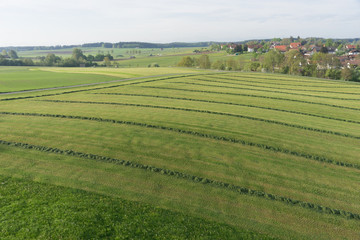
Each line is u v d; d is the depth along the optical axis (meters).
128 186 18.61
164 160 23.19
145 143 26.73
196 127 32.69
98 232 13.50
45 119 33.69
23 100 45.97
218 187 19.33
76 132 29.00
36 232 13.02
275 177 21.39
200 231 14.35
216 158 24.25
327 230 15.48
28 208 14.90
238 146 27.42
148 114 37.88
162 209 16.12
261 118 38.47
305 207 17.55
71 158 22.45
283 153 26.31
